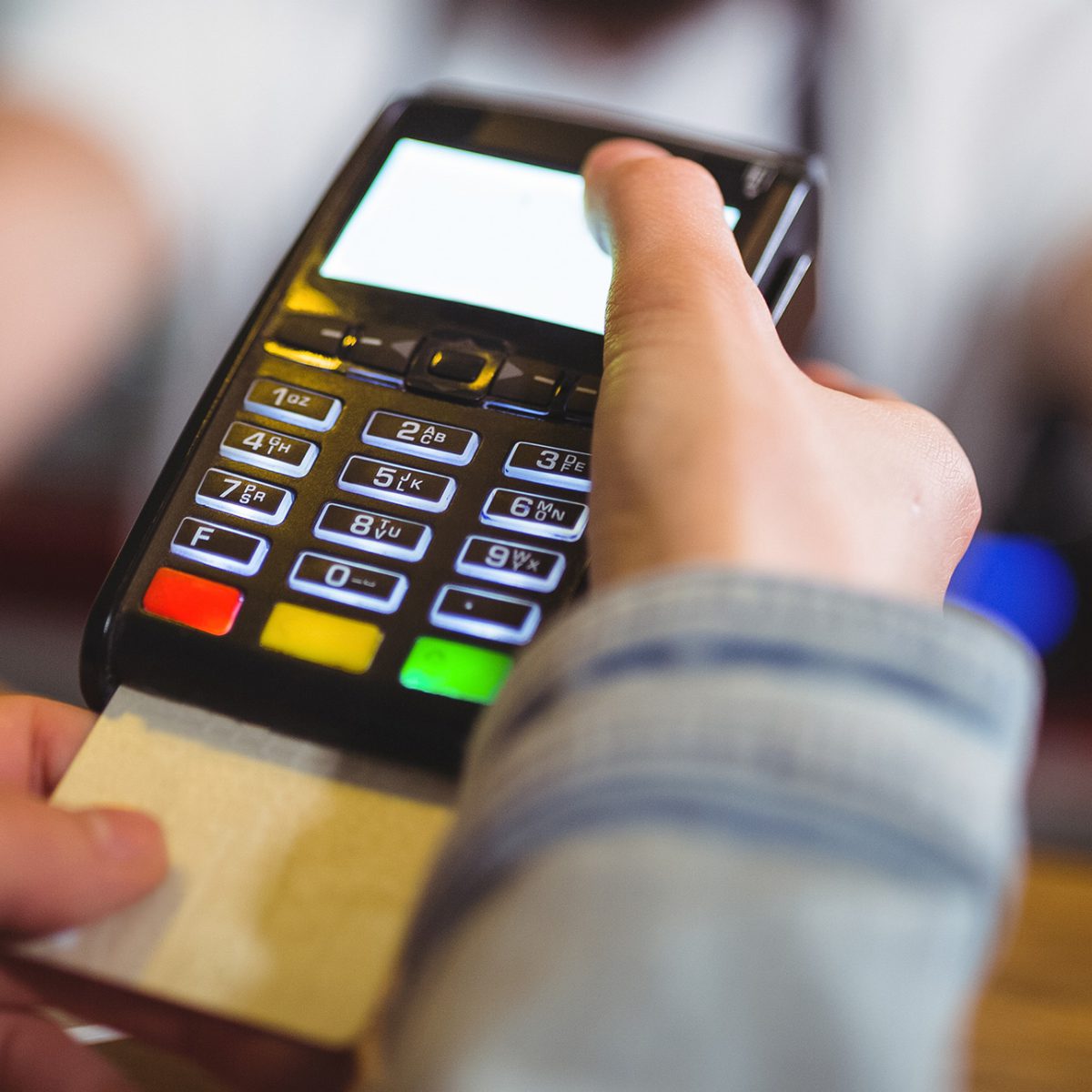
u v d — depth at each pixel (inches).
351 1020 11.8
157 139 37.6
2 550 36.8
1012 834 8.5
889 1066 7.5
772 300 17.4
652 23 38.6
